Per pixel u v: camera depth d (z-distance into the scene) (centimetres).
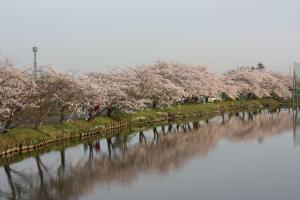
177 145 3422
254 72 10012
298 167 2436
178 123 5216
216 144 3441
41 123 3522
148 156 2914
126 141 3666
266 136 3919
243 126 4850
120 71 5666
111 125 4425
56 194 1923
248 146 3297
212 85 7806
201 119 5794
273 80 9775
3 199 1848
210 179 2172
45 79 3509
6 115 2900
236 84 8975
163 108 5956
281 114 6681
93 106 4116
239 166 2495
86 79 4044
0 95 2828
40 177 2280
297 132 4209
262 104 8988
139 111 5312
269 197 1830
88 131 3925
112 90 4478
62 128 3638
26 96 3141
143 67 6406
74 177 2267
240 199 1806
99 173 2367
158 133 4228
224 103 8069
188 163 2619
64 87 3584
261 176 2223
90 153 3045
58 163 2669
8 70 3027
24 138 3070
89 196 1878
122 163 2667
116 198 1839
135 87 5091
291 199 1795
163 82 6134
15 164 2620
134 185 2069
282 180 2127
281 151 3022
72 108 3800
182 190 1958
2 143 2830
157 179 2192
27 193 1947
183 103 7025
